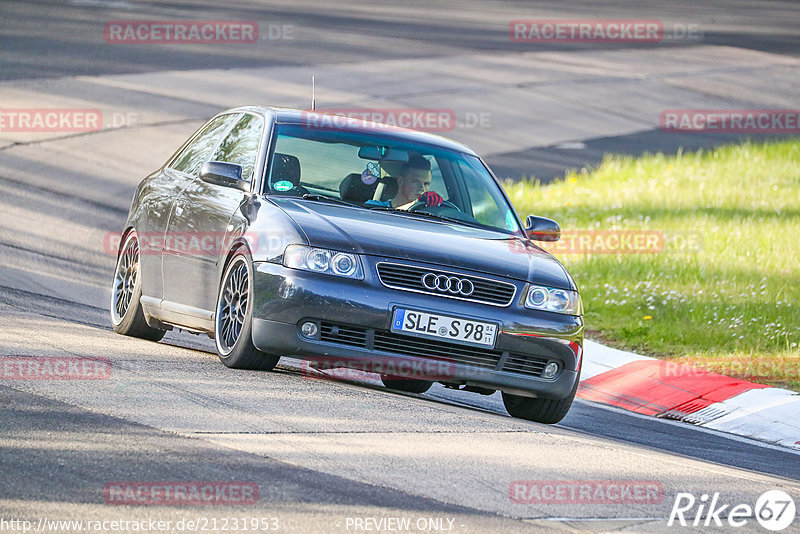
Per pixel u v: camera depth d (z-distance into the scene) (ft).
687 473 71.87
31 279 133.18
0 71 286.25
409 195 93.56
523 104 325.01
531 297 84.48
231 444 62.59
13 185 197.57
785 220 209.26
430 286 81.87
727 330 139.74
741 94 368.89
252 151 94.02
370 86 320.50
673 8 546.26
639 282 161.27
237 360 84.33
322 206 88.07
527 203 222.69
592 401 113.29
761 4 581.94
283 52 354.74
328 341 80.74
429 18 458.91
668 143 300.40
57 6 391.45
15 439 59.36
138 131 246.68
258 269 82.02
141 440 61.46
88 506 50.52
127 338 100.68
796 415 106.32
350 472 59.93
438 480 60.54
